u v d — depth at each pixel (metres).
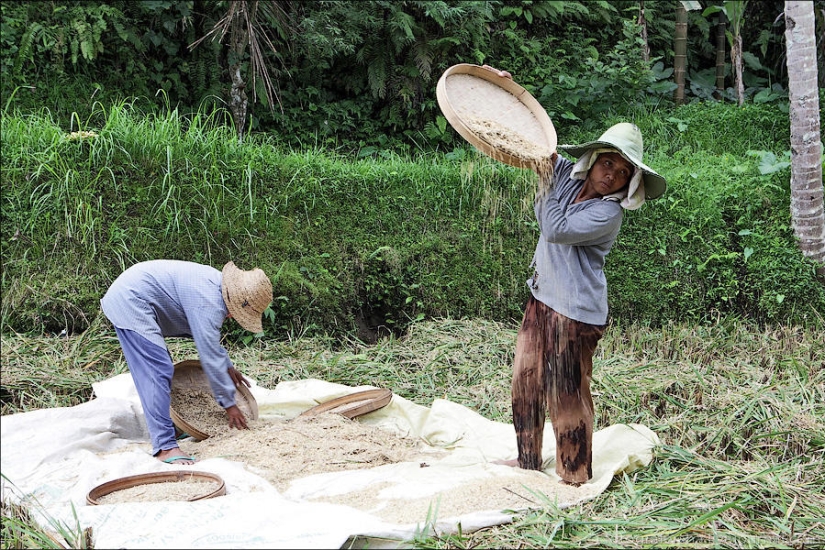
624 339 6.52
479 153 7.76
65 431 4.14
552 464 4.21
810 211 7.07
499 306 7.02
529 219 7.18
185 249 6.24
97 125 7.61
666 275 7.22
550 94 9.16
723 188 7.41
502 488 3.61
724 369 5.69
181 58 8.32
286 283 6.40
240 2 7.39
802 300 7.04
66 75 7.67
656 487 3.74
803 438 4.36
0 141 5.98
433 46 8.77
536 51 9.57
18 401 4.89
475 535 3.19
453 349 6.17
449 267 7.00
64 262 5.89
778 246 7.13
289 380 5.53
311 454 4.09
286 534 2.92
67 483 3.70
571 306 3.78
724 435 4.48
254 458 4.04
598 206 3.70
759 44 10.69
